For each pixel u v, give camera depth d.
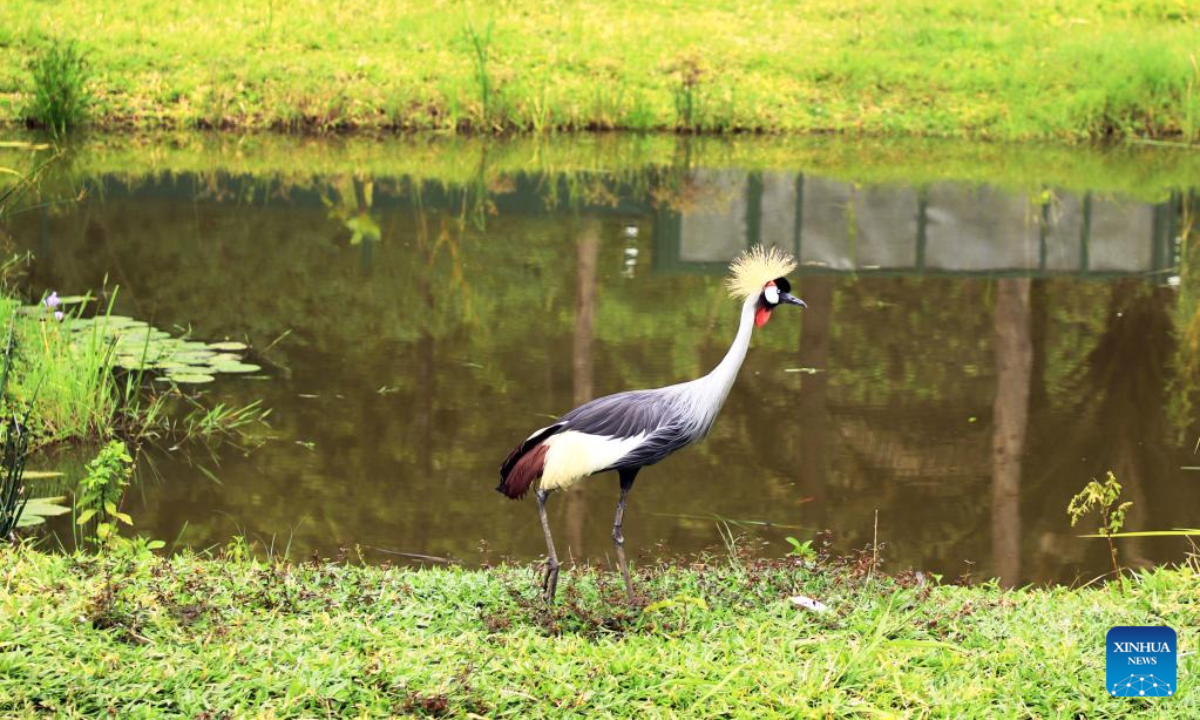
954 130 28.53
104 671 7.15
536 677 7.43
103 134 26.19
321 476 12.39
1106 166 26.34
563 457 8.41
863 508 12.05
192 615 7.93
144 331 15.80
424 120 27.78
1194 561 10.55
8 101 26.38
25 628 7.48
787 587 8.95
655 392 8.66
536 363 15.60
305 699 7.05
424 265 19.17
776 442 13.62
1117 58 29.95
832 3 33.81
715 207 22.92
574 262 19.62
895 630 8.30
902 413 14.38
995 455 13.31
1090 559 11.08
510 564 10.48
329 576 8.96
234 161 24.88
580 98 28.34
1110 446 13.52
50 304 13.35
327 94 27.56
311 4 31.58
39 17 29.22
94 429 13.19
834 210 22.89
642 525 11.64
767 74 29.95
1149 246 21.25
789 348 16.56
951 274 19.75
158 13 30.38
